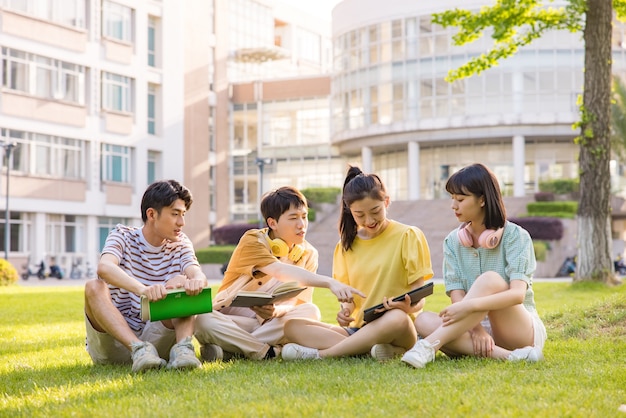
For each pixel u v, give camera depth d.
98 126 32.16
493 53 15.18
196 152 39.09
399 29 36.38
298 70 55.69
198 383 3.95
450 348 4.71
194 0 39.09
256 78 50.22
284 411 3.23
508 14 14.80
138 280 4.88
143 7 34.50
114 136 32.94
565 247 28.73
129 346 4.43
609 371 4.24
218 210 42.09
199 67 39.31
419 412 3.22
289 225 5.16
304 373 4.22
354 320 4.91
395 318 4.59
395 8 36.38
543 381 3.91
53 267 29.92
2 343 6.71
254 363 4.71
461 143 37.09
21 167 29.30
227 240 35.12
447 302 11.70
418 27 35.97
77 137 31.22
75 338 7.07
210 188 41.97
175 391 3.75
